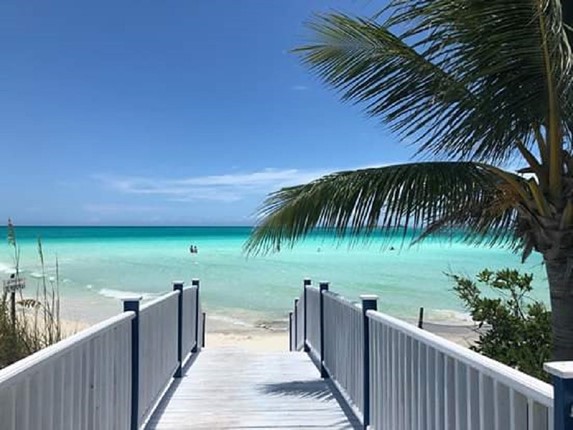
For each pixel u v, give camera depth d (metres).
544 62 3.47
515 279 6.22
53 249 46.66
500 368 2.07
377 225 4.31
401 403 3.35
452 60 3.75
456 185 4.11
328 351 6.29
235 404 5.25
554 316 4.20
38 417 2.31
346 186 4.46
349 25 4.68
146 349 4.61
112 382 3.53
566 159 4.05
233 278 25.31
